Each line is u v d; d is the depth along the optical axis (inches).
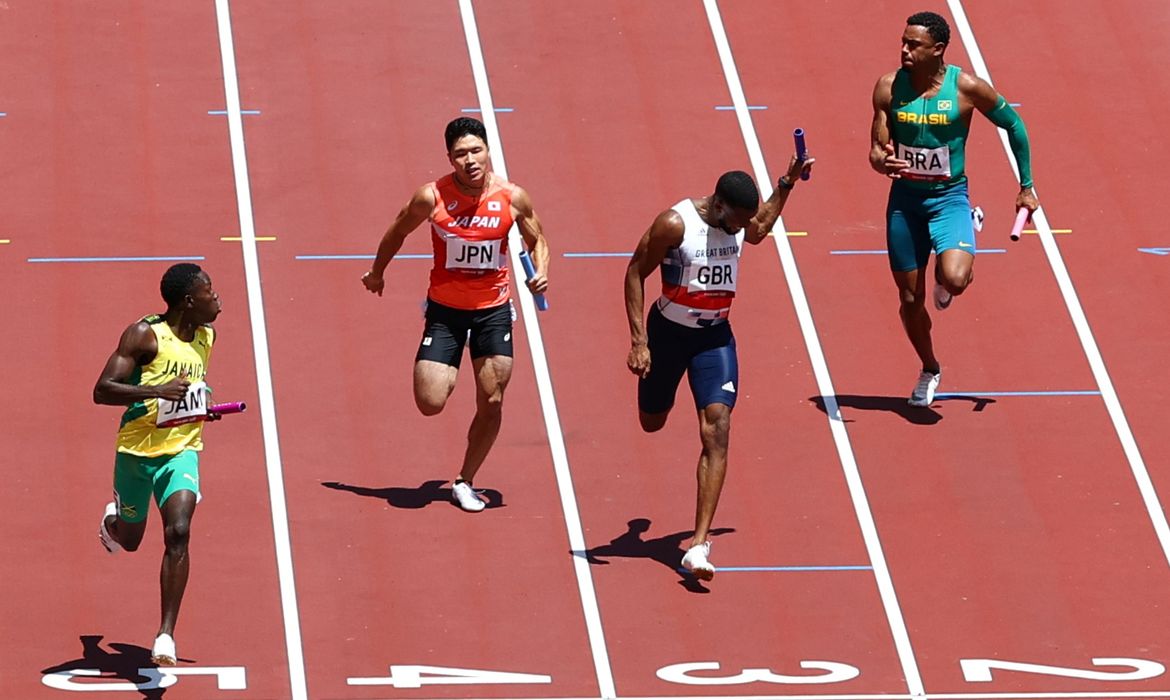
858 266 2519.7
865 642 1975.9
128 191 2573.8
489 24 2886.3
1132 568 2084.2
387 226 2541.8
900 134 2209.6
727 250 1985.7
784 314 2440.9
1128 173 2682.1
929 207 2229.3
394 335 2374.5
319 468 2181.3
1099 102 2797.7
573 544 2095.2
